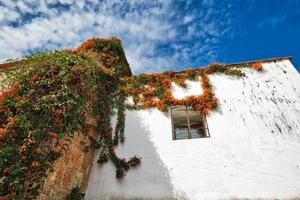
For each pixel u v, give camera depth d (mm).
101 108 8875
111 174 7926
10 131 4941
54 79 6336
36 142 5250
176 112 9484
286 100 8438
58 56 6961
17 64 6844
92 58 8938
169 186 7336
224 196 6859
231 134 8016
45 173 5422
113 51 10977
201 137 8906
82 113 7195
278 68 9336
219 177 7223
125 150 8383
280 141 7598
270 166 7168
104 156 8273
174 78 9836
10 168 4574
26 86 5852
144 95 9602
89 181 7875
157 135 8516
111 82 9930
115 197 7445
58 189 5969
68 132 6324
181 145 8086
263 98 8648
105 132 8711
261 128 7980
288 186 6742
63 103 6168
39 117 5570
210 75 9656
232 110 8570
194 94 9234
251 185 6918
